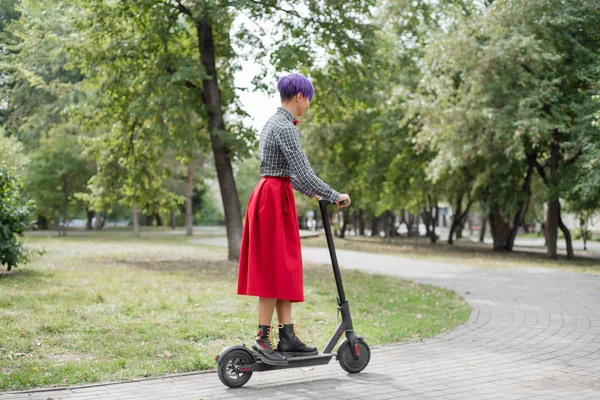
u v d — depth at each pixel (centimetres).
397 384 461
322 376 488
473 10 2011
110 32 1522
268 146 457
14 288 938
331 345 482
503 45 1766
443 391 440
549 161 2286
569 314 830
